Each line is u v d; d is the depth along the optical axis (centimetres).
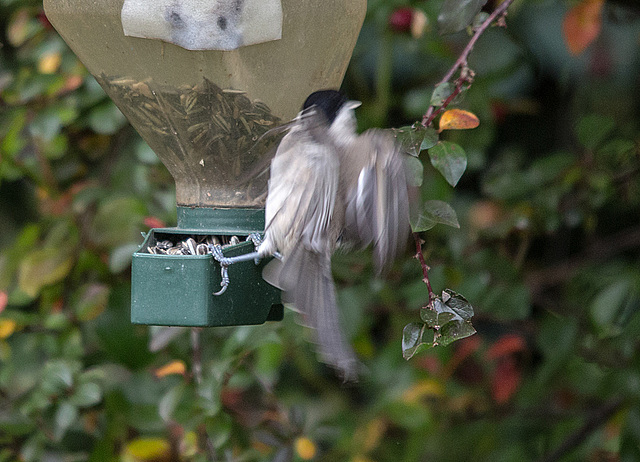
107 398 823
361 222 543
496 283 886
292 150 570
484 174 1015
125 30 616
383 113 971
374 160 535
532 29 996
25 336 899
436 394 930
